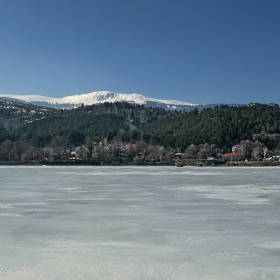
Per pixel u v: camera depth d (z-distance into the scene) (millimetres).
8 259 27328
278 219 41156
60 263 26438
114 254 28453
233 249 29688
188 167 193375
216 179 98062
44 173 128625
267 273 24500
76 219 41312
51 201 54844
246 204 51781
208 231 35625
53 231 35688
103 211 46250
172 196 60375
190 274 24375
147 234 34500
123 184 82250
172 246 30594
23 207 49375
